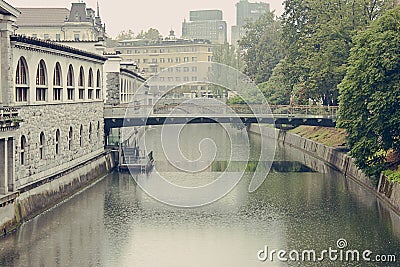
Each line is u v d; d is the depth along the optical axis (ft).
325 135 275.18
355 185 190.49
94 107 212.02
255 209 156.46
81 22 442.91
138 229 136.36
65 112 178.19
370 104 167.12
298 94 273.54
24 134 145.28
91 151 207.00
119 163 222.07
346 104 177.78
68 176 173.68
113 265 112.16
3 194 131.44
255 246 124.36
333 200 167.12
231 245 124.98
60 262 113.09
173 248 122.83
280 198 170.30
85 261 114.01
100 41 243.19
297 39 280.72
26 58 148.87
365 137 171.53
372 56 168.86
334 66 237.45
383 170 172.04
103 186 187.83
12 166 134.62
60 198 164.86
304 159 256.32
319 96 250.98
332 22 242.17
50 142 164.66
